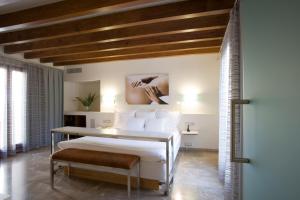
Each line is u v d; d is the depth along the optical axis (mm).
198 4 2221
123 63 5098
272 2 659
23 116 4367
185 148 4539
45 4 2312
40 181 2719
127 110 4828
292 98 520
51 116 5074
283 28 578
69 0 2215
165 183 2461
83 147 2785
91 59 4863
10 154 4047
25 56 4434
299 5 487
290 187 526
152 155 2416
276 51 625
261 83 756
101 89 5301
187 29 2707
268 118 683
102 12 2301
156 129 3881
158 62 4812
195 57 4559
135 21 2447
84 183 2658
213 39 3221
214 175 2988
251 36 892
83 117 5418
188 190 2479
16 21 2475
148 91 4859
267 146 687
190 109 4590
